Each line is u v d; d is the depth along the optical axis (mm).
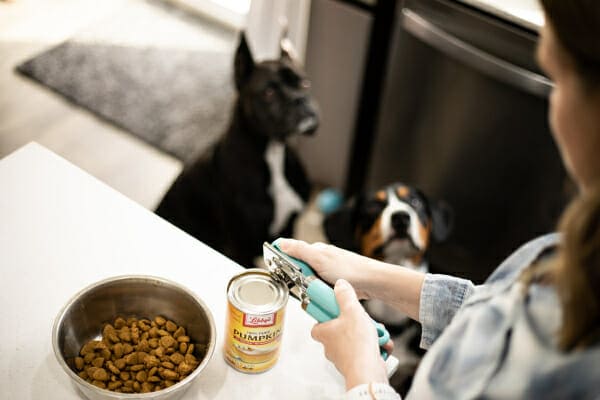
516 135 1852
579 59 501
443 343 647
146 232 1097
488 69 1787
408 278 921
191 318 925
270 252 904
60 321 853
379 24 2020
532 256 633
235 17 3105
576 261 499
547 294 576
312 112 1999
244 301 864
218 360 941
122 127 2574
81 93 2672
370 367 751
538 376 553
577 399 531
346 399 728
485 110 1865
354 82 2172
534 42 1706
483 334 613
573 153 542
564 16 488
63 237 1061
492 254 2086
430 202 1916
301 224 2373
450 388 618
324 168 2438
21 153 1188
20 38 2859
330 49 2156
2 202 1093
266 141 2016
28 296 975
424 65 1936
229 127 2051
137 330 921
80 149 2463
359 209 1894
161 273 1036
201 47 3018
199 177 2027
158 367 882
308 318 1022
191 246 1088
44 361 904
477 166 1971
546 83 1719
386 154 2180
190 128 2625
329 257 935
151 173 2432
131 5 3143
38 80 2684
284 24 2021
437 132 2002
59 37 2908
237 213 2045
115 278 915
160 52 2945
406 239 1797
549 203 1906
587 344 521
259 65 1985
